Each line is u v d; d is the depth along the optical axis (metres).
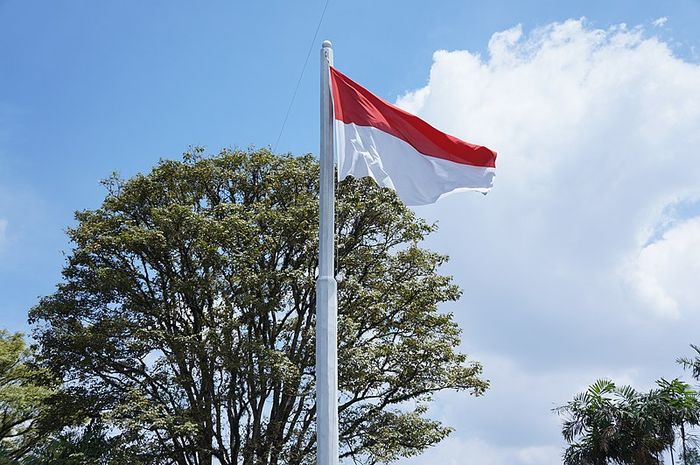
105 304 34.59
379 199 34.44
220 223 32.19
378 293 32.66
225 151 36.66
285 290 32.84
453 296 34.81
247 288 31.94
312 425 31.92
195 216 32.19
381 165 15.10
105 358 32.91
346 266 34.00
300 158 36.75
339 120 15.16
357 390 32.19
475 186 15.47
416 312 33.38
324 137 14.73
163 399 32.12
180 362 30.75
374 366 31.31
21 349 37.38
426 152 15.40
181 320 33.44
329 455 12.83
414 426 31.62
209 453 31.02
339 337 30.84
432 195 15.27
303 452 31.17
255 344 30.23
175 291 32.53
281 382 31.00
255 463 30.14
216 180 36.38
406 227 35.34
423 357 32.41
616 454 29.11
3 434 36.47
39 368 34.56
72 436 32.88
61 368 33.72
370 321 33.91
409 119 15.51
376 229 35.53
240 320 31.48
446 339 34.34
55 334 33.62
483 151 15.59
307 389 30.78
